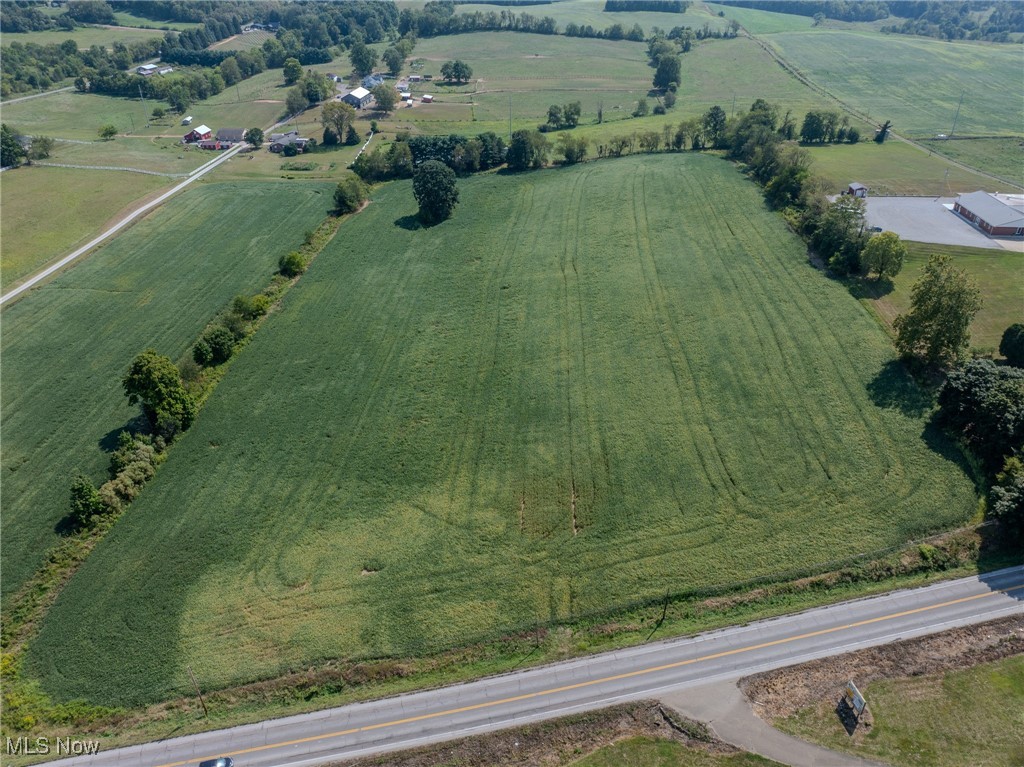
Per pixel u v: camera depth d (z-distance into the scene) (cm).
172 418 7219
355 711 4850
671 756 4394
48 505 6519
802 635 5125
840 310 8638
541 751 4500
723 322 8581
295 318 9262
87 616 5497
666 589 5497
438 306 9412
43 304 9794
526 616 5375
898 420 6850
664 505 6194
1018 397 6081
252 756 4606
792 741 4416
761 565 5622
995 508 5547
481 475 6662
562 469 6662
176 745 4694
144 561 5934
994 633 5009
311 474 6762
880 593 5397
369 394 7812
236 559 5928
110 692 4994
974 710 4509
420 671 5084
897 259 8875
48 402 7881
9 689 5028
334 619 5409
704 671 4931
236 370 8275
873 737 4400
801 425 6912
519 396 7644
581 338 8525
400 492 6531
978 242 10288
